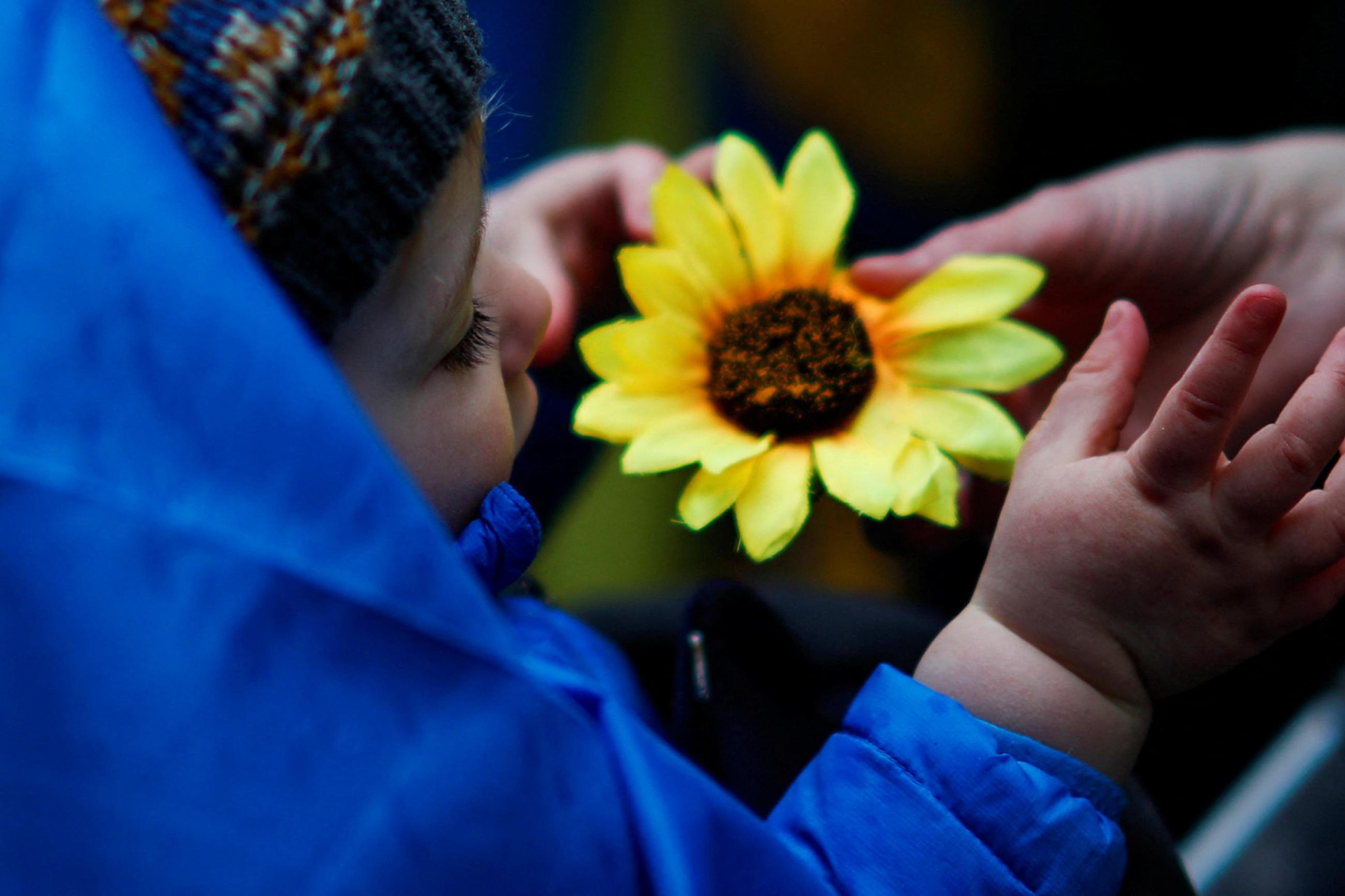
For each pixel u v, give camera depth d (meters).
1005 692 0.66
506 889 0.58
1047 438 0.68
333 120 0.59
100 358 0.57
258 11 0.59
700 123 1.14
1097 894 0.65
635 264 0.70
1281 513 0.64
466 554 0.65
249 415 0.57
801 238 0.71
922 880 0.64
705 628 0.70
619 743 0.60
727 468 0.68
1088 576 0.66
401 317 0.62
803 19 1.13
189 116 0.58
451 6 0.62
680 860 0.60
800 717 0.71
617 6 1.14
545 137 1.13
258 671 0.57
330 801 0.57
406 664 0.57
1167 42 1.13
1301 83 1.12
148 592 0.57
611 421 0.69
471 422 0.64
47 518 0.56
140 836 0.57
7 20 0.57
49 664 0.56
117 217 0.57
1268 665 0.95
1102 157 1.15
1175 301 0.82
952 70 1.14
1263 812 0.86
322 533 0.57
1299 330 0.80
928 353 0.69
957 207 1.13
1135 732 0.67
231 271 0.57
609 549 1.01
